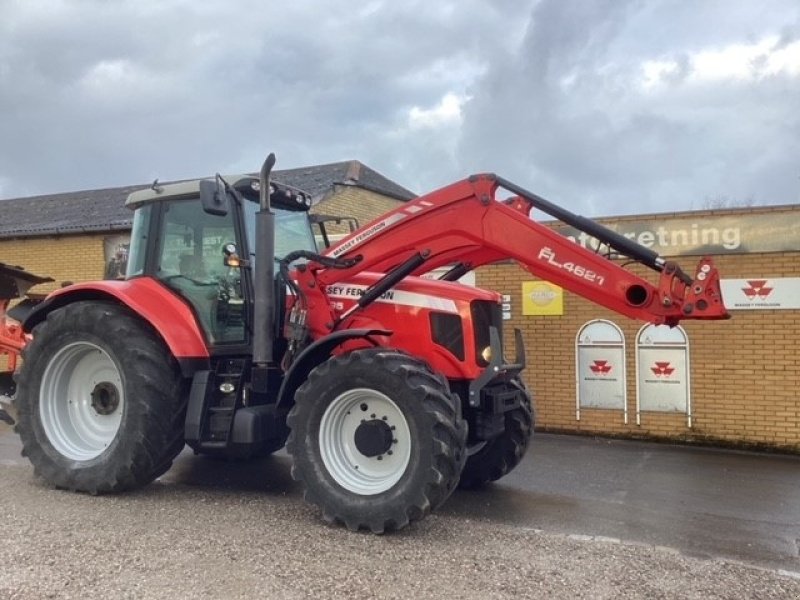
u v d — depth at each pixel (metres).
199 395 5.78
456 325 5.58
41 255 14.58
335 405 5.15
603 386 9.50
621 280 5.29
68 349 6.18
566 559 4.41
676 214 9.01
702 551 4.84
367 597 3.80
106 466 5.80
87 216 15.28
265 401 5.96
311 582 3.99
